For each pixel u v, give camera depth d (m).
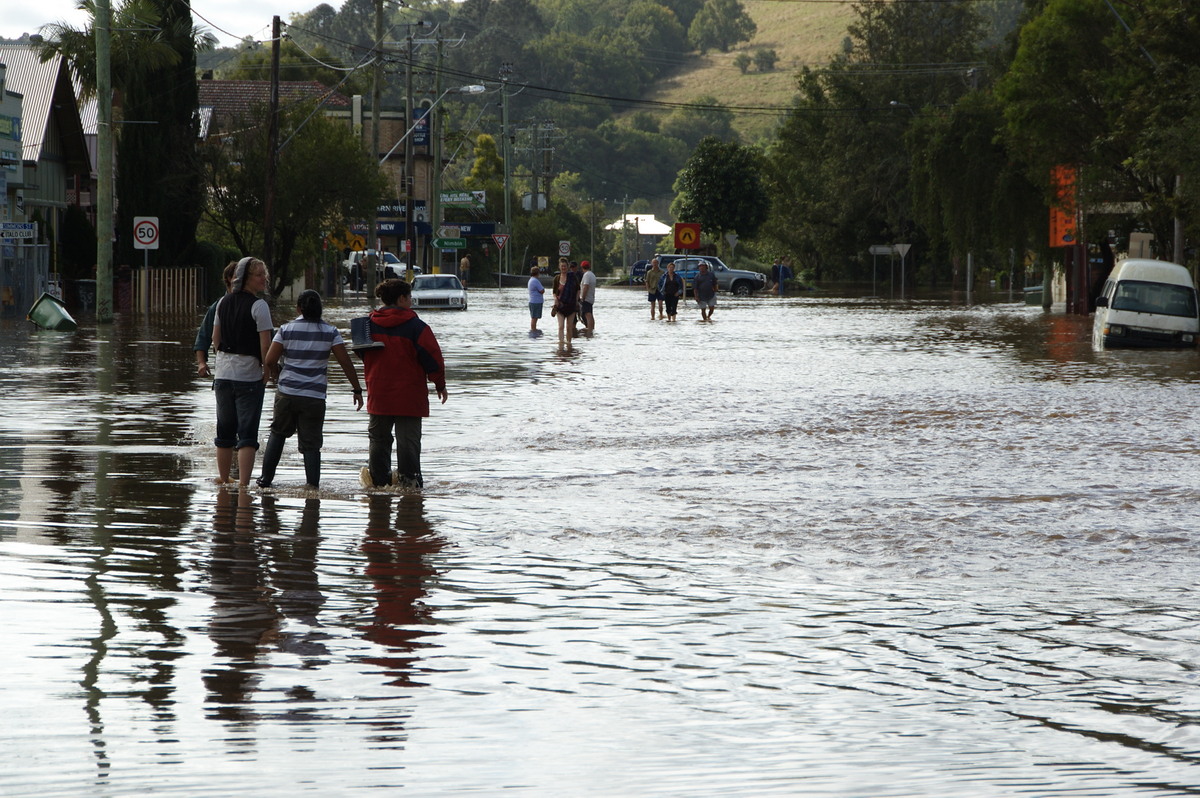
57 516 21.69
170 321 89.31
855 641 14.88
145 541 19.72
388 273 153.38
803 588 17.44
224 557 18.70
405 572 18.02
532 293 80.38
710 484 26.27
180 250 112.75
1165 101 80.19
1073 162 95.81
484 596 16.72
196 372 51.03
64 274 104.94
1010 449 31.53
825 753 11.38
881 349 68.56
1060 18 91.94
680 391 45.44
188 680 12.99
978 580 17.98
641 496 24.78
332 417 37.78
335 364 57.03
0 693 12.48
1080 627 15.59
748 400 42.53
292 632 14.80
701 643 14.71
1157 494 25.14
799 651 14.45
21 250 90.56
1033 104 92.94
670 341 74.94
